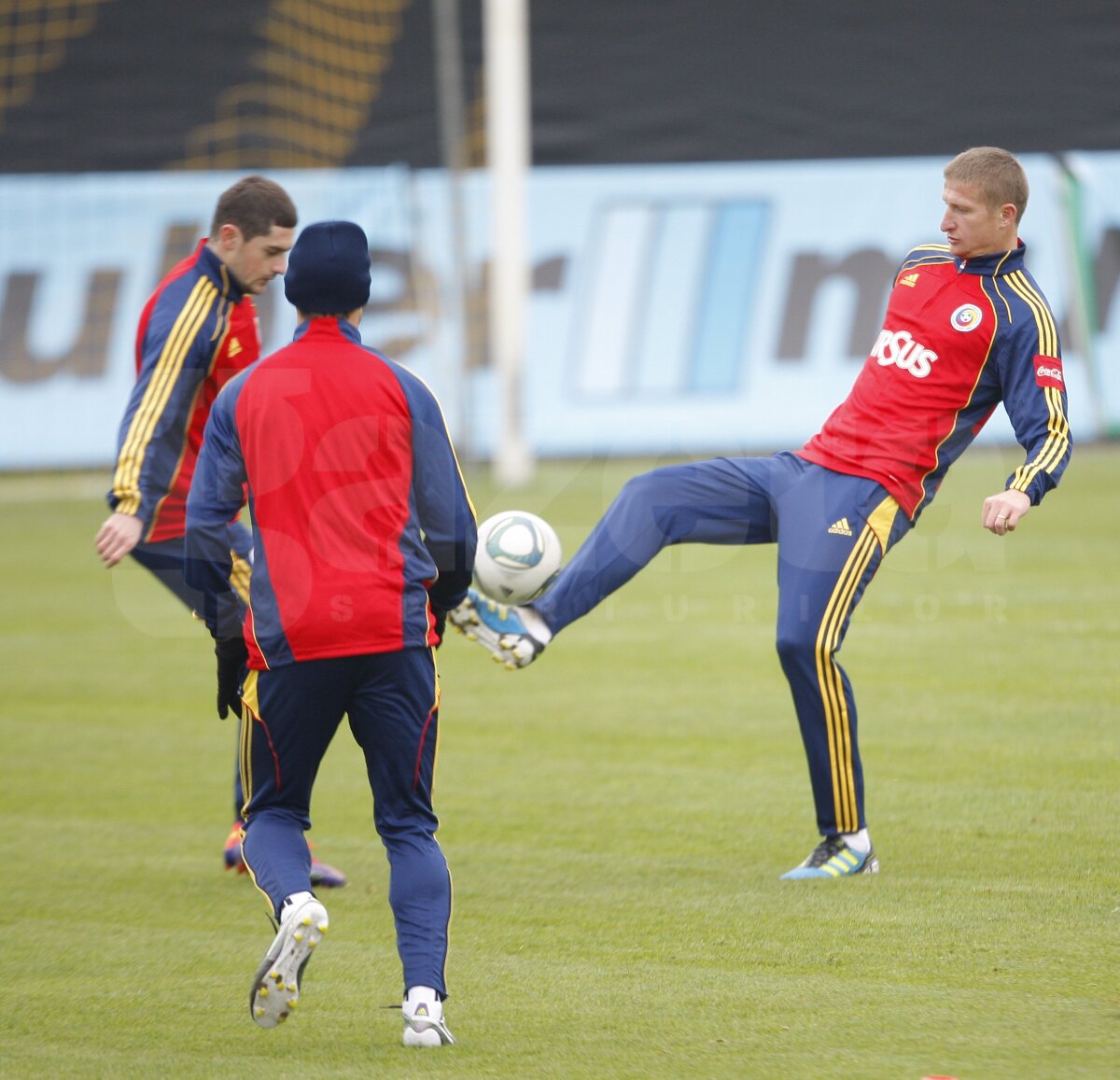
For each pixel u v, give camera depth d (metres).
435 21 66.75
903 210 61.94
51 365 61.25
